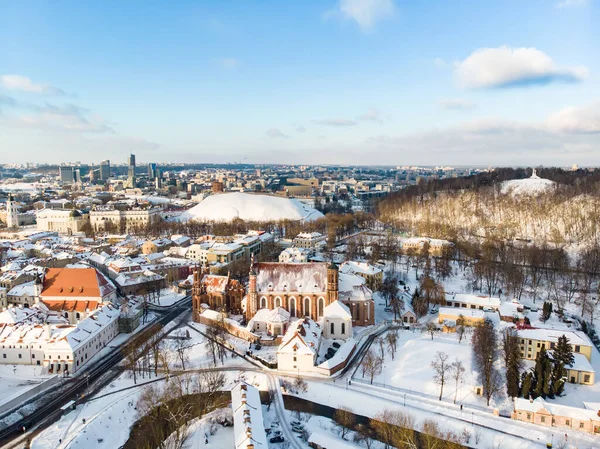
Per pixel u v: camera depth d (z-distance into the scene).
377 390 183.38
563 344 190.25
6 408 168.75
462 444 147.88
